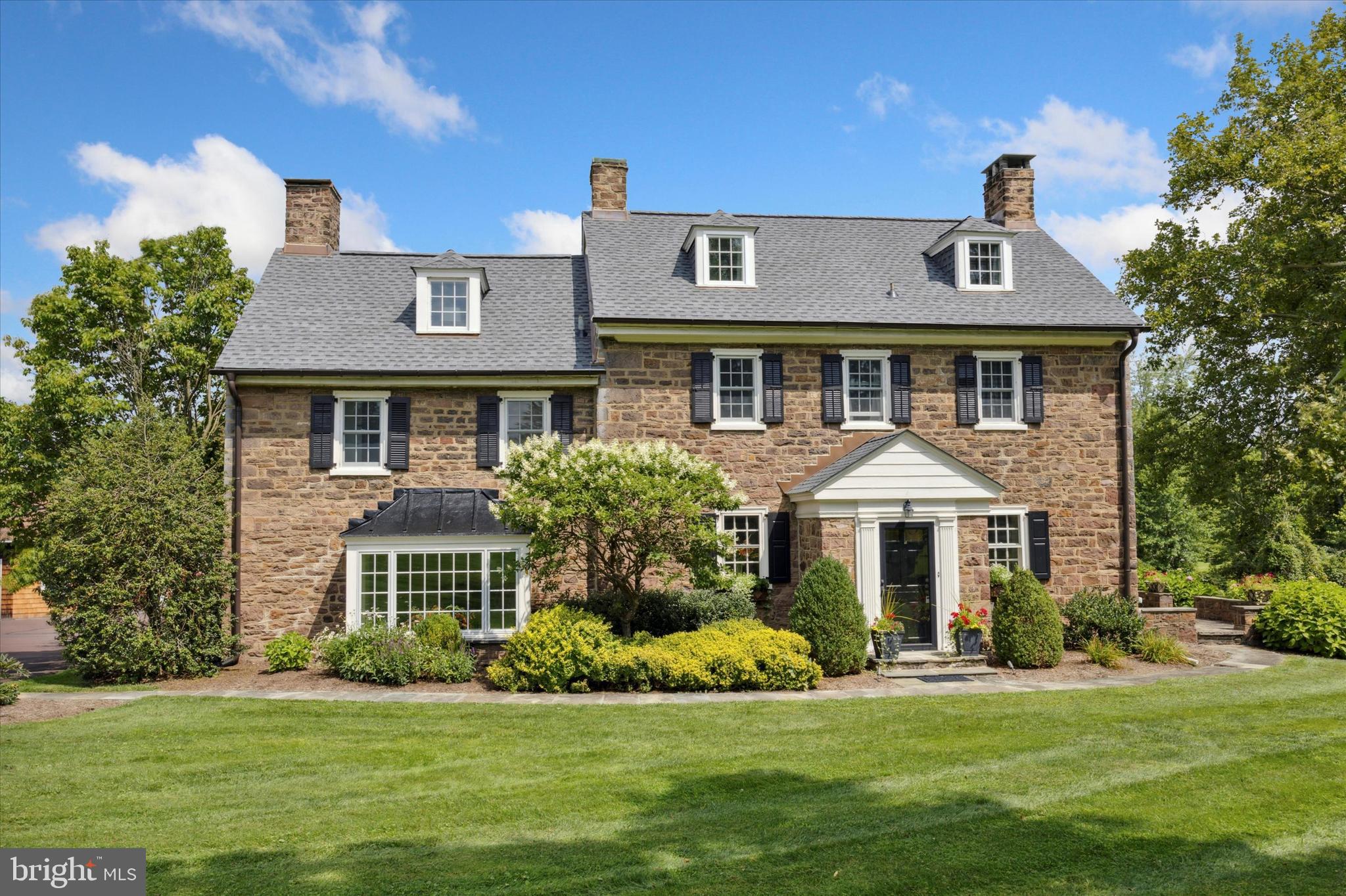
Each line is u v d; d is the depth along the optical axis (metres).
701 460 14.64
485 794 7.97
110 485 14.45
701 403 17.00
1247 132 21.00
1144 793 7.83
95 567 14.27
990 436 17.77
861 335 17.30
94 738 10.08
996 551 17.58
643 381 16.94
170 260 23.83
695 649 12.99
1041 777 8.33
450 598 15.36
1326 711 11.23
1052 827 6.98
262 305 17.77
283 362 16.36
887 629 14.35
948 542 15.19
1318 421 18.72
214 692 13.02
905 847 6.56
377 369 16.42
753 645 13.09
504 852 6.54
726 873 6.10
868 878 5.99
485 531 15.32
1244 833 6.84
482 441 16.83
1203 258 21.25
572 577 16.53
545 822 7.21
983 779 8.28
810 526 15.69
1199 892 5.78
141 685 13.72
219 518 14.96
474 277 17.86
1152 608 17.33
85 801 7.86
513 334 17.91
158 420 15.71
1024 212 21.56
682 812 7.42
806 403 17.34
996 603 15.01
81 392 21.52
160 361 23.27
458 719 10.98
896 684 13.27
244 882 6.00
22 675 12.87
